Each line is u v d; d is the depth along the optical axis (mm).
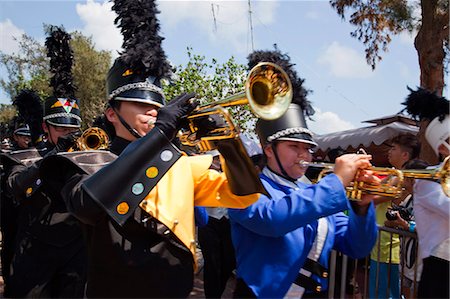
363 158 2227
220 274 4312
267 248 2264
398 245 4152
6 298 3348
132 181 1628
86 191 1593
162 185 1834
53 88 4000
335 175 2184
